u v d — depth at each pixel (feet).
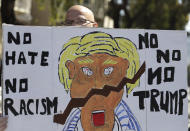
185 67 8.49
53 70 7.82
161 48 8.40
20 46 7.68
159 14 47.67
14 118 7.60
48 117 7.77
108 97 8.05
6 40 7.61
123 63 8.18
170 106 8.40
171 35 8.45
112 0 38.65
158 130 8.32
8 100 7.58
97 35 8.05
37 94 7.73
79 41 7.96
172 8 47.34
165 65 8.41
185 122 8.46
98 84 8.04
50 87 7.80
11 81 7.61
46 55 7.79
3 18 18.80
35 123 7.71
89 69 8.00
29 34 7.73
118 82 8.14
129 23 43.88
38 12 49.52
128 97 8.18
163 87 8.38
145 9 47.29
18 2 41.86
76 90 7.91
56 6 33.40
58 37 7.86
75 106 7.91
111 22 65.82
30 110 7.69
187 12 47.03
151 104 8.29
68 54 7.90
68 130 7.86
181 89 8.46
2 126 7.45
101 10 52.80
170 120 8.39
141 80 8.26
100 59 8.05
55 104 7.81
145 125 8.25
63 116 7.84
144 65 8.29
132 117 8.18
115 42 8.15
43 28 7.80
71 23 9.32
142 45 8.30
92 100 7.99
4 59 7.59
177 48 8.48
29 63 7.71
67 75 7.88
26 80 7.68
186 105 8.46
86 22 9.29
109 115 8.06
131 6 49.60
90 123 7.96
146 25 48.49
